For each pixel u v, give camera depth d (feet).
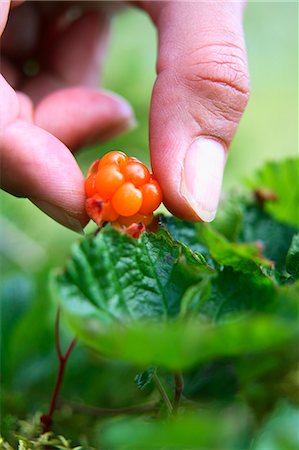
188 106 0.68
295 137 1.43
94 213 0.58
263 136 1.42
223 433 0.43
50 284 0.49
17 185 0.66
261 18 1.65
